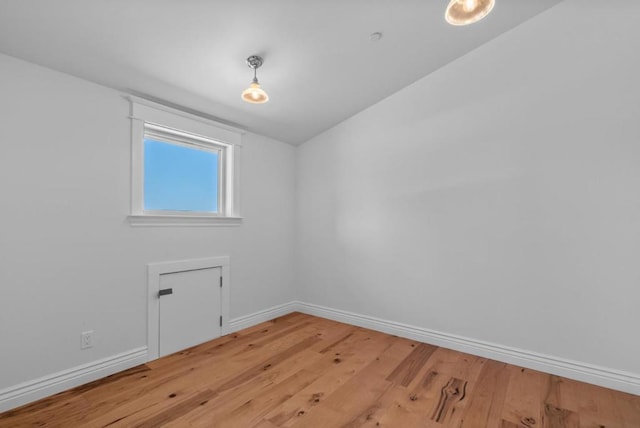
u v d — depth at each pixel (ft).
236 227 9.47
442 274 8.32
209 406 5.53
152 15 5.28
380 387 6.22
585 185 6.49
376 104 9.64
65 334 6.03
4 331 5.35
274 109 9.05
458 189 8.09
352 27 6.44
